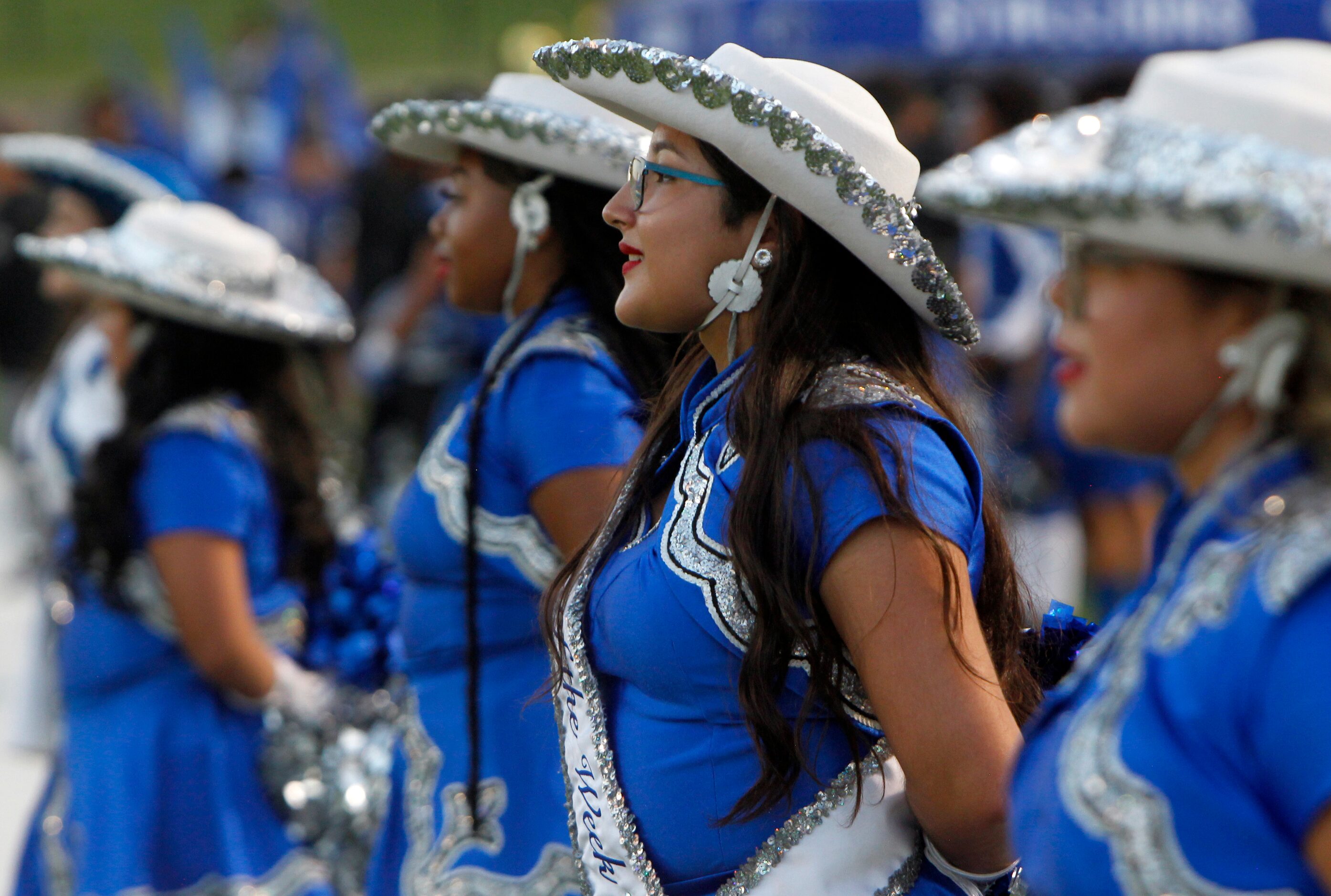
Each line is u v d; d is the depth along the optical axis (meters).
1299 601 3.65
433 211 24.83
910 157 5.78
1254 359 3.80
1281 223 3.43
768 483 5.20
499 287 8.05
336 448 10.55
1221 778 3.72
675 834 5.53
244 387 9.80
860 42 25.36
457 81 49.97
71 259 9.60
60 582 9.92
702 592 5.36
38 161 13.38
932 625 5.05
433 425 24.25
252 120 37.69
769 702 5.23
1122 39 25.91
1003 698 5.23
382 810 9.54
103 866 9.20
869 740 5.49
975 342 5.76
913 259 5.38
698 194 5.65
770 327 5.55
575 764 5.86
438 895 7.50
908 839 5.48
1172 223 3.67
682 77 5.31
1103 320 4.05
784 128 5.23
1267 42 4.07
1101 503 17.20
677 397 6.24
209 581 9.16
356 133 37.88
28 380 26.69
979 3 25.52
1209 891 3.70
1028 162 4.17
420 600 7.82
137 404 9.50
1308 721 3.57
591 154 7.39
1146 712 3.90
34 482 12.24
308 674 9.86
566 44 5.73
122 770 9.34
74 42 59.41
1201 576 3.88
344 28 58.91
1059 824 3.99
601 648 5.75
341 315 10.47
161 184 15.10
